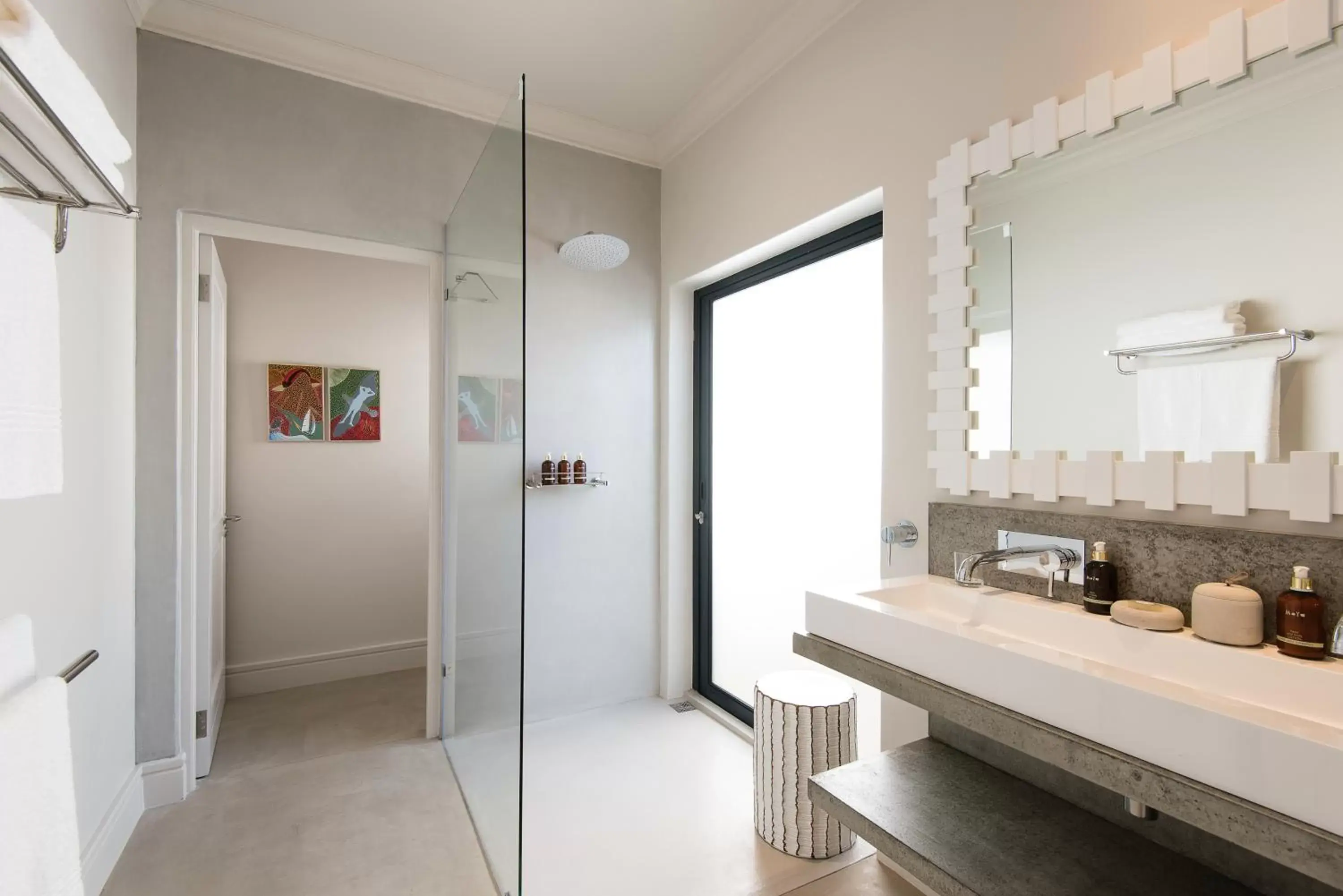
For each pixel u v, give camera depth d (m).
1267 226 1.18
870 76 2.04
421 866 1.87
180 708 2.21
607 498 3.05
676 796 2.26
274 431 3.32
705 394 3.14
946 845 1.31
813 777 1.61
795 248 2.56
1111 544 1.41
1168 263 1.32
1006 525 1.61
